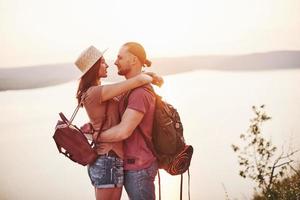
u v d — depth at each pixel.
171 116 3.43
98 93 3.33
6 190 7.64
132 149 3.41
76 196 7.18
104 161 3.37
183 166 3.50
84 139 3.37
